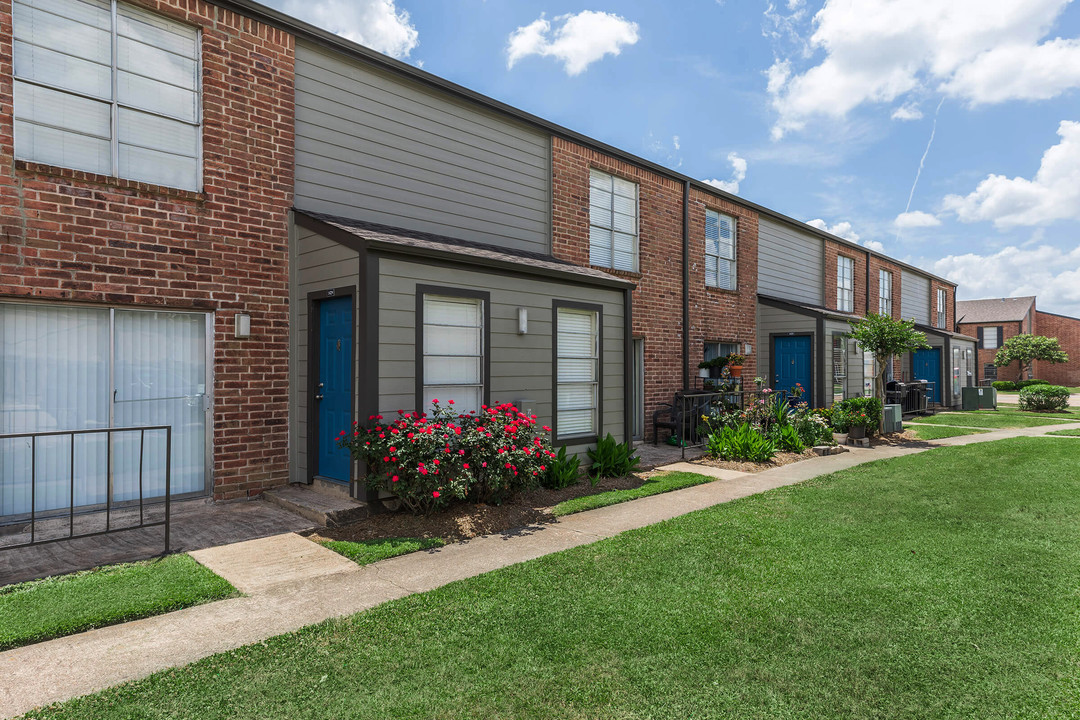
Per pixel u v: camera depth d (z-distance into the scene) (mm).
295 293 7133
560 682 2939
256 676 3004
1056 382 41750
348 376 6539
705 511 6465
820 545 5199
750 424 11008
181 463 6457
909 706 2729
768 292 16016
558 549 5199
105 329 6008
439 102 8750
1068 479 8156
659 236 12469
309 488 6867
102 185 5793
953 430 14406
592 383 8898
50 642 3396
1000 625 3564
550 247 10336
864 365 16750
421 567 4742
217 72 6578
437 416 6566
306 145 7285
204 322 6625
